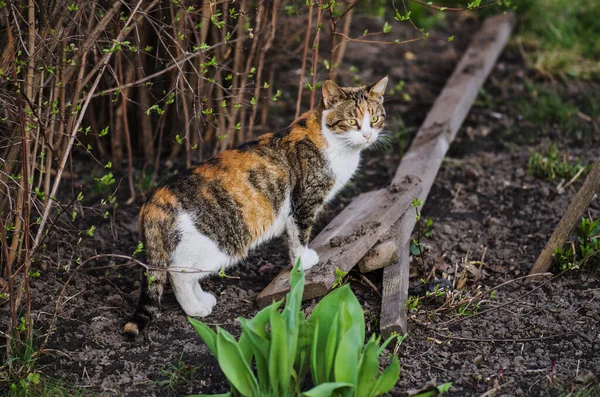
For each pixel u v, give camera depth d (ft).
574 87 24.82
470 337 13.60
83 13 14.42
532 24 28.17
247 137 20.06
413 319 13.83
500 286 15.08
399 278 14.44
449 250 16.61
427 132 20.62
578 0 29.19
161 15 16.78
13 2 12.64
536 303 14.57
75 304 14.25
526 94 24.43
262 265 16.24
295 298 10.86
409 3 27.37
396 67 25.93
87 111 19.21
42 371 12.51
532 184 19.49
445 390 11.07
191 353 13.05
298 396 10.98
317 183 14.58
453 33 28.40
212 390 12.14
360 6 26.12
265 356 10.98
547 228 17.40
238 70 18.44
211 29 18.39
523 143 21.77
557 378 12.31
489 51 25.45
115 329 13.69
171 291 15.03
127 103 19.57
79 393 12.00
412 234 16.92
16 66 12.82
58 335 13.42
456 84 23.35
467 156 21.18
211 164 14.05
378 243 15.19
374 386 10.77
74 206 15.12
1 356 12.79
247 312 14.35
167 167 20.02
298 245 14.64
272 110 22.74
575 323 13.89
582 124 22.52
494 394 11.98
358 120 14.57
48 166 14.93
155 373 12.51
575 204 14.73
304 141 14.53
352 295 11.18
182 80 16.57
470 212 18.34
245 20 18.11
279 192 14.24
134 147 20.62
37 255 15.17
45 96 15.87
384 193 17.22
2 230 11.77
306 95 23.29
